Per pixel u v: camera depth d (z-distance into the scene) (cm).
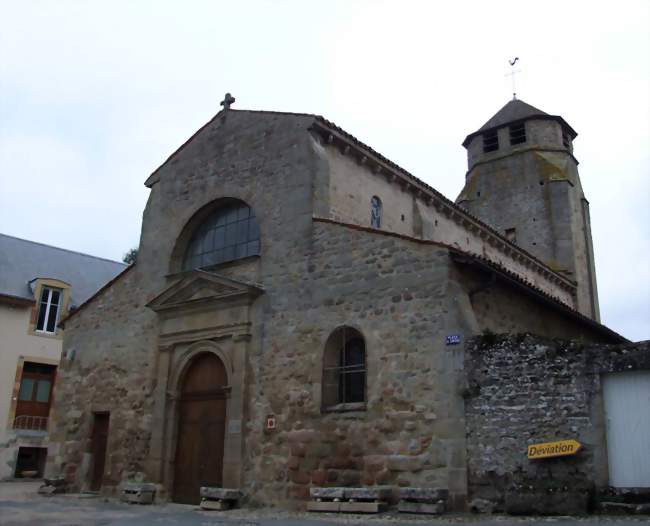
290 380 1467
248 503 1436
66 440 1923
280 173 1664
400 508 1167
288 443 1424
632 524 874
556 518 992
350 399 1392
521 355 1170
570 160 3266
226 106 1884
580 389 1102
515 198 3206
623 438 1055
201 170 1880
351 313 1411
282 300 1545
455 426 1192
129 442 1752
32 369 2988
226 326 1616
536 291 1484
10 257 3173
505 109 3481
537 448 1103
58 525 1077
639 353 1066
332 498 1245
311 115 1648
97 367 1928
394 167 1864
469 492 1152
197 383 1678
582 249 3134
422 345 1281
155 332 1808
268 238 1630
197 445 1617
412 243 1359
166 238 1900
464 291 1311
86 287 3384
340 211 1648
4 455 2755
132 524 1091
